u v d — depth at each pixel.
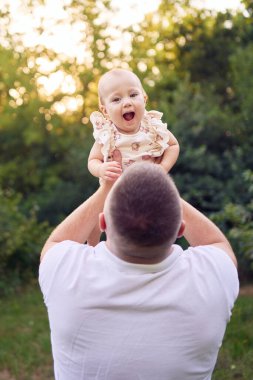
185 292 1.93
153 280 1.93
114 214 1.88
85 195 13.78
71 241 2.09
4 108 16.44
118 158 2.64
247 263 10.03
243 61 12.39
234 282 2.00
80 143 15.47
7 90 16.52
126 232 1.86
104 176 2.15
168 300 1.91
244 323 7.30
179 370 1.94
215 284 1.96
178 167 11.67
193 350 1.93
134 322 1.91
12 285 10.23
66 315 1.95
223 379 5.82
